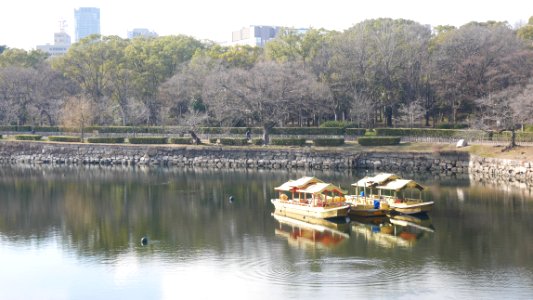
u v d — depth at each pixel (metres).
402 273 49.59
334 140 122.31
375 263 52.44
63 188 97.69
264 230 65.75
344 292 45.56
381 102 142.12
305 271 50.62
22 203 84.62
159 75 161.12
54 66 169.38
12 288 49.38
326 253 55.94
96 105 151.62
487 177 100.88
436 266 51.31
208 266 52.84
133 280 50.09
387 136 123.31
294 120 155.25
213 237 62.91
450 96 134.88
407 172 109.81
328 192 80.75
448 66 134.00
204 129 139.62
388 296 44.62
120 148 133.12
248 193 89.44
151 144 134.62
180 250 58.16
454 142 117.94
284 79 125.38
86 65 163.25
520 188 88.19
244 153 123.62
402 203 72.19
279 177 105.50
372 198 75.19
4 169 125.62
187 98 149.38
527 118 103.00
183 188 94.94
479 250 55.91
